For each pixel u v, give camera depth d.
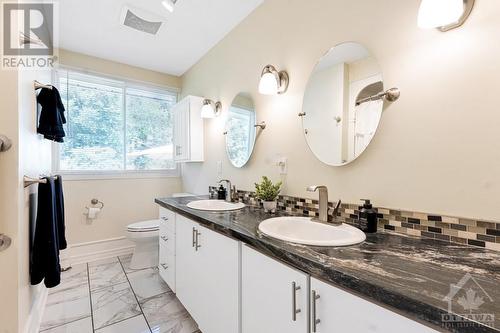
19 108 1.03
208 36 2.40
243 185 2.13
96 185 2.83
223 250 1.26
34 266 1.30
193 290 1.58
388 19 1.13
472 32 0.89
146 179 3.17
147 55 2.80
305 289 0.82
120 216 2.97
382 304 0.62
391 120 1.12
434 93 0.99
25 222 1.20
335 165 1.35
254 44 1.99
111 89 2.97
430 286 0.61
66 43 2.52
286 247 0.90
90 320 1.67
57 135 1.61
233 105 2.27
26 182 1.15
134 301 1.91
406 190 1.07
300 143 1.59
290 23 1.66
